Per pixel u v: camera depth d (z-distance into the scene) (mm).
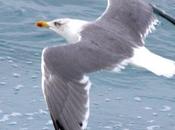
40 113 13117
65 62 8977
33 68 14609
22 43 15516
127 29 10133
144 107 13633
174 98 14062
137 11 10516
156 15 11211
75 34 9734
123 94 14016
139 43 9922
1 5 17000
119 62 9273
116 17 10273
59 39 15789
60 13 16969
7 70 14461
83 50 9172
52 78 8867
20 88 13852
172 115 13453
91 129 12781
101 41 9469
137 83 14484
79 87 8820
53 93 8758
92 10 17297
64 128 8539
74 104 8664
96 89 14070
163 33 16625
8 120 12852
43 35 15906
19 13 16734
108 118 13148
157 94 14148
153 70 9133
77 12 17094
